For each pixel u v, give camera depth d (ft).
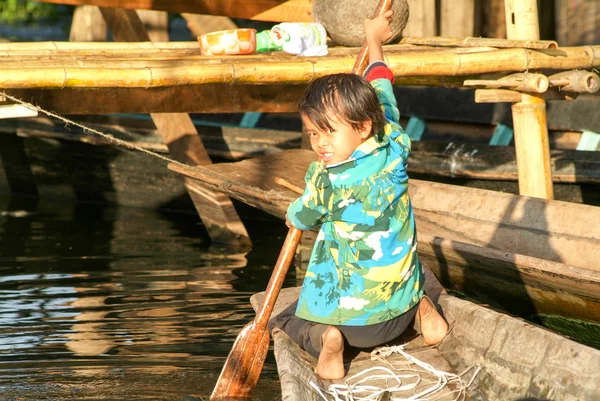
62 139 42.14
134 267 31.60
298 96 30.91
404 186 16.87
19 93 23.82
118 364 21.58
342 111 15.80
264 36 29.71
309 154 32.24
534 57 27.99
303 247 33.58
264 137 37.27
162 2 34.68
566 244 24.54
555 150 31.91
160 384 20.25
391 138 16.67
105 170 42.65
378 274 16.80
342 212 16.52
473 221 27.07
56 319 25.36
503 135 38.45
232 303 27.04
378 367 17.28
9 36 78.69
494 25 42.80
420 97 41.96
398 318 17.34
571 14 40.45
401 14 30.96
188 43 33.12
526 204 26.02
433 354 18.20
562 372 15.43
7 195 46.78
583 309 21.66
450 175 33.81
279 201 25.93
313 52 29.66
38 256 33.24
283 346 18.85
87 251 34.09
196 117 47.55
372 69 18.37
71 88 22.57
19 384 20.17
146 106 27.20
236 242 35.47
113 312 26.04
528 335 16.48
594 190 30.63
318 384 16.90
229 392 19.20
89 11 42.91
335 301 17.12
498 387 16.69
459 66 26.96
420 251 24.66
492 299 24.75
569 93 30.53
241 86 29.45
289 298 21.15
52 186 45.14
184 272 30.89
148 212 42.06
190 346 23.00
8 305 26.76
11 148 44.80
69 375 20.80
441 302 19.20
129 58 26.40
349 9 30.71
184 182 36.83
